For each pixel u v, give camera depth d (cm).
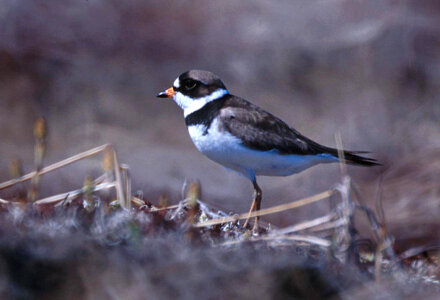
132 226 599
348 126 1811
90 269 550
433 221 1241
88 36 2069
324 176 1547
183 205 757
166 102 1934
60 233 584
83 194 727
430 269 705
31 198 690
